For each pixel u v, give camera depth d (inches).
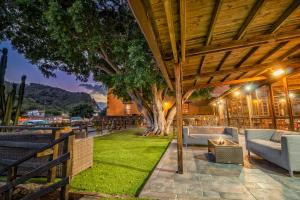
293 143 124.6
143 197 95.7
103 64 384.8
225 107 599.2
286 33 133.6
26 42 307.0
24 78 290.5
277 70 222.8
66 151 96.0
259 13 108.0
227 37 137.6
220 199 92.3
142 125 736.3
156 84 356.8
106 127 551.5
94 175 132.4
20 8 243.9
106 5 270.7
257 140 179.6
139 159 179.6
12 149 138.8
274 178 122.0
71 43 242.1
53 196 110.1
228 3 95.0
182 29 94.4
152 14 86.4
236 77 292.7
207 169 144.3
